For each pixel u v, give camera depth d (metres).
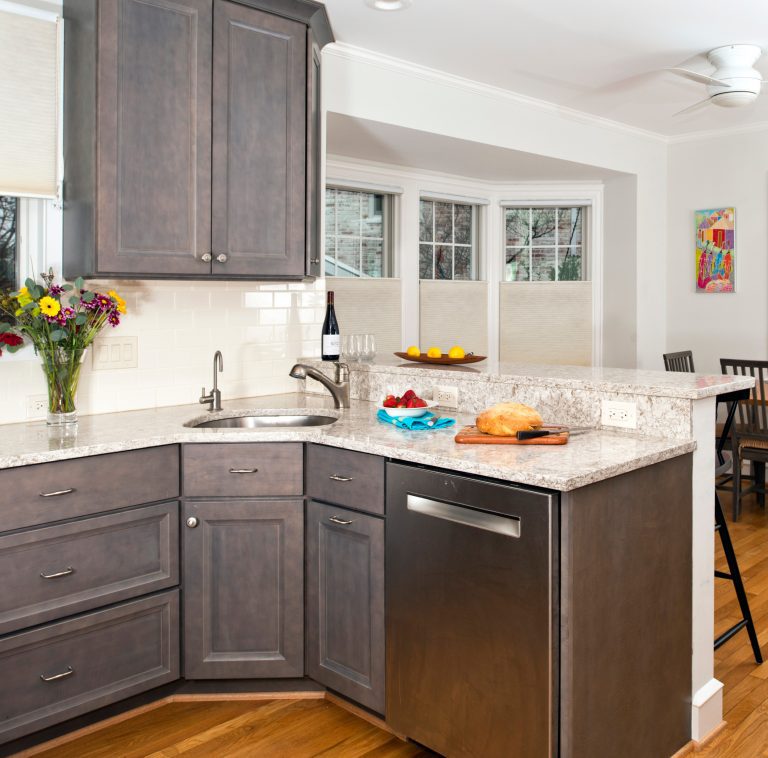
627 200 5.38
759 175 5.09
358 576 2.23
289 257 2.76
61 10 2.57
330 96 3.53
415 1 3.05
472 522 1.87
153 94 2.44
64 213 2.61
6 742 2.08
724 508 4.67
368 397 3.05
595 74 3.97
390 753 2.16
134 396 2.83
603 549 1.81
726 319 5.32
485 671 1.87
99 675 2.23
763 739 2.22
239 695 2.48
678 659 2.12
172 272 2.51
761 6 3.12
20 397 2.56
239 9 2.60
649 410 2.16
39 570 2.09
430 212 5.32
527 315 5.62
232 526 2.38
